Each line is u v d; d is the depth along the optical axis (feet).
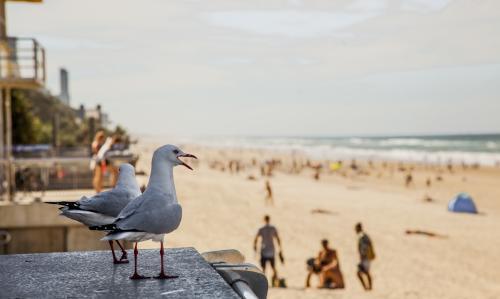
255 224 87.15
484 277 60.59
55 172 43.24
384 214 110.22
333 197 140.46
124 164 12.89
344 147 523.29
